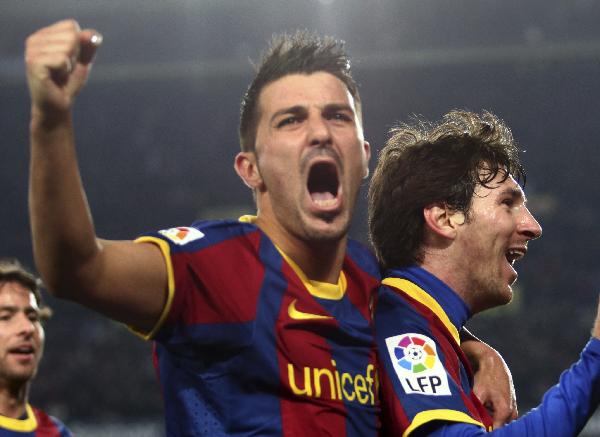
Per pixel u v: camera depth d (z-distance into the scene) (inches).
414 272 97.2
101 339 737.6
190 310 74.7
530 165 937.5
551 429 81.6
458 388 88.7
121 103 991.6
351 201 83.4
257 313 77.1
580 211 891.4
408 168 99.2
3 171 966.4
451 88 969.5
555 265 817.5
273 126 81.4
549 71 962.1
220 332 75.5
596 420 508.4
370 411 82.4
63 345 731.4
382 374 88.0
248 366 76.2
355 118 83.9
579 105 953.5
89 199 943.7
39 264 64.2
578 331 733.9
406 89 974.4
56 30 58.4
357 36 986.7
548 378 689.6
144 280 70.6
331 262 84.2
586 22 957.8
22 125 978.1
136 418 657.6
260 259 80.0
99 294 67.2
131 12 1002.7
